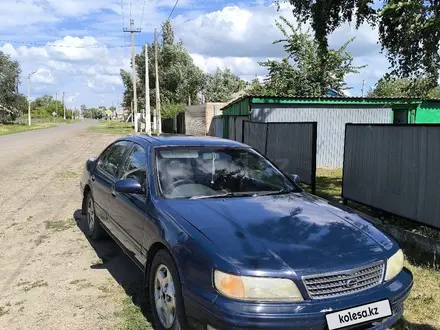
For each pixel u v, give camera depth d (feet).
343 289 9.05
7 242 18.84
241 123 53.36
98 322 11.72
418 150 19.27
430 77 24.64
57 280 14.58
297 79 71.26
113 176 16.39
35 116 375.45
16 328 11.41
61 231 20.63
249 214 11.15
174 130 123.65
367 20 28.35
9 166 46.47
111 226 15.81
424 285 14.46
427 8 22.04
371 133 22.95
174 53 170.71
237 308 8.48
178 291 9.84
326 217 11.39
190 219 10.69
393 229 19.25
